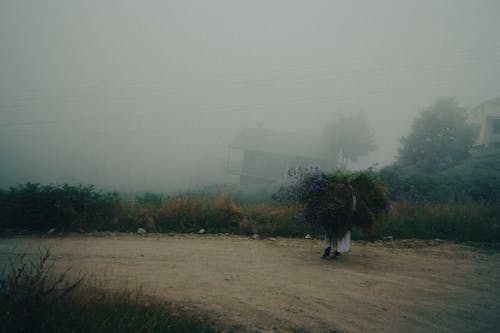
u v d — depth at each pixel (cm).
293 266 579
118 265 566
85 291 389
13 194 930
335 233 623
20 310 302
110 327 312
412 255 655
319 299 432
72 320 319
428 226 864
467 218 881
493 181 1628
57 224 868
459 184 1673
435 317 384
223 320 368
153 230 873
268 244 752
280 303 418
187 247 709
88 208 921
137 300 372
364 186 649
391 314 390
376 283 493
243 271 547
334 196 612
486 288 476
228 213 941
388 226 852
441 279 513
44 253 636
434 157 2745
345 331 349
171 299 420
